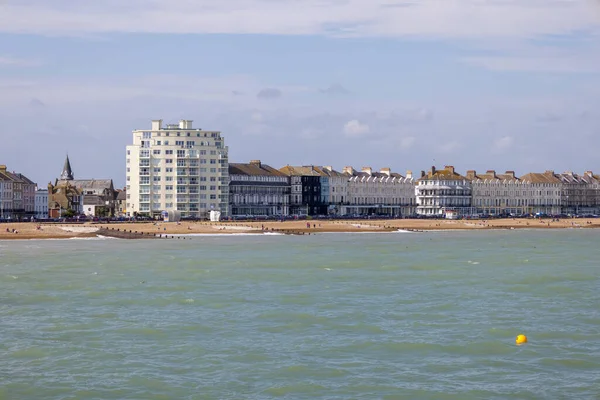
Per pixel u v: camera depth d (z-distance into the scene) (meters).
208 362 78.56
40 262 162.62
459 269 149.62
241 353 81.62
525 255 184.38
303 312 101.06
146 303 107.62
